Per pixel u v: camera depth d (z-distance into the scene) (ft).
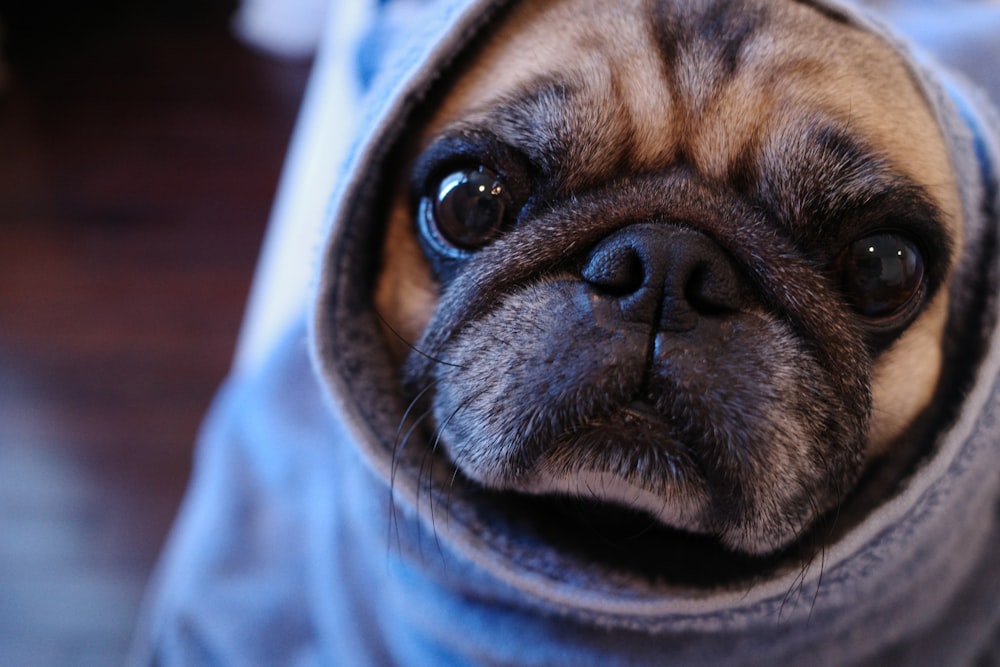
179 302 1.98
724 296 0.76
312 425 1.17
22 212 2.21
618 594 0.82
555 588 0.83
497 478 0.79
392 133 0.84
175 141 2.49
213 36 3.00
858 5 0.89
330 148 1.33
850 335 0.78
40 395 1.78
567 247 0.78
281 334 1.23
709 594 0.81
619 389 0.75
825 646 0.87
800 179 0.78
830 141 0.78
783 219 0.79
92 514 1.60
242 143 2.49
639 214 0.78
